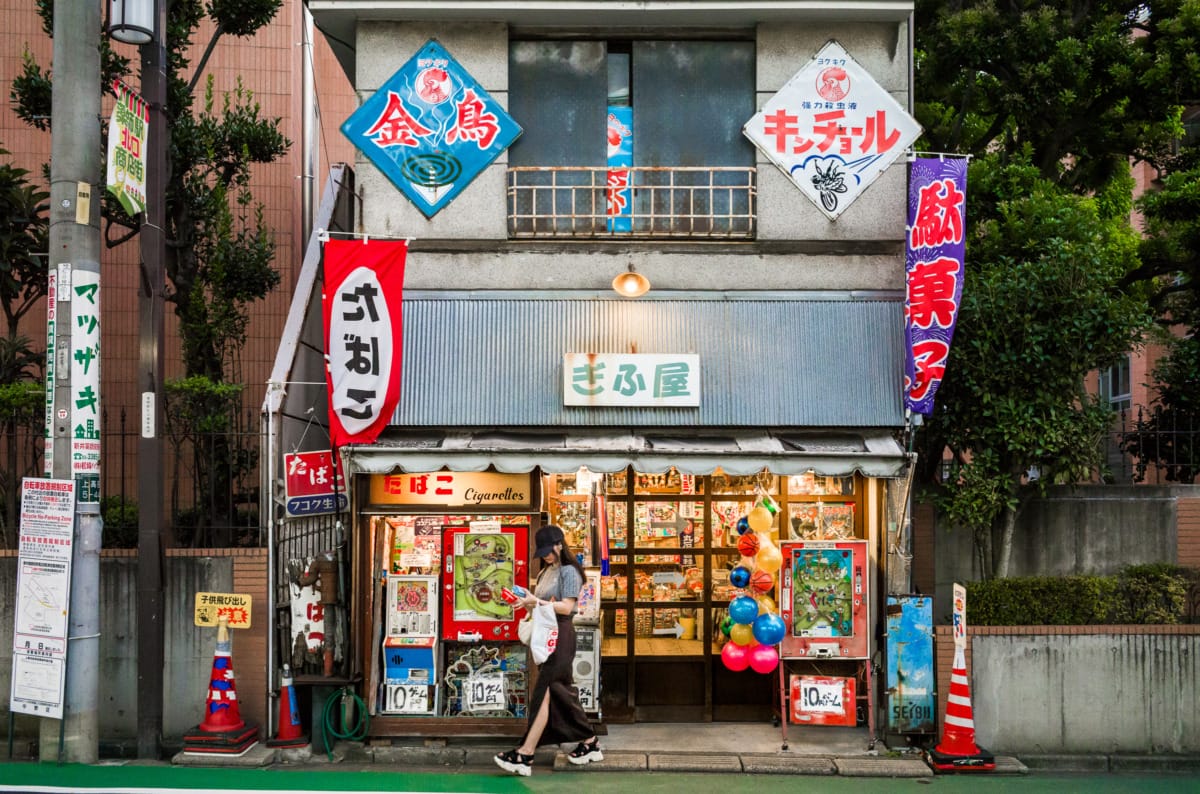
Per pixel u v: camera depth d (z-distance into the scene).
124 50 13.78
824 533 9.67
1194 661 8.58
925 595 8.84
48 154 14.51
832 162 9.87
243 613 8.43
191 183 11.75
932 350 8.66
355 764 8.42
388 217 9.85
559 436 9.02
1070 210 10.71
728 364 9.33
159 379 8.62
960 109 14.28
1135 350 9.78
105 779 7.74
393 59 9.91
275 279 12.75
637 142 10.06
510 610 8.85
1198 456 10.88
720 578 9.75
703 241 9.95
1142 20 13.55
